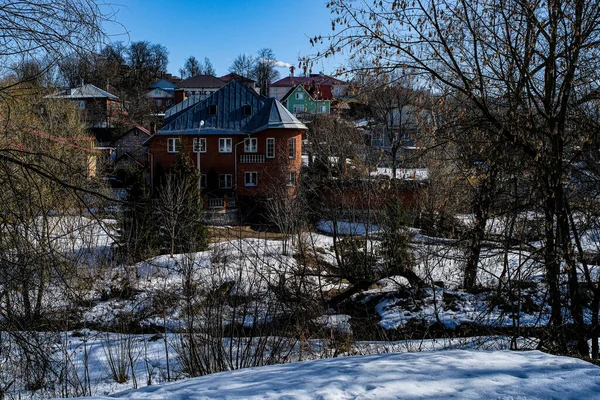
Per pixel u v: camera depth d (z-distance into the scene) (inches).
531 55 370.6
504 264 398.0
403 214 704.4
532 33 376.5
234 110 1843.0
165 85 3799.2
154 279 658.8
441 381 155.4
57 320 418.9
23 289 318.0
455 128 408.2
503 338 404.2
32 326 334.6
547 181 374.3
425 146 425.1
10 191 292.7
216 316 381.1
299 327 426.9
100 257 682.8
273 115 1752.0
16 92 312.0
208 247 727.7
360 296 759.7
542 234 393.4
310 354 407.5
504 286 411.5
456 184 441.4
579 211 403.2
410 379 157.9
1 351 304.0
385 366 176.4
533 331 398.3
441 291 684.7
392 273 666.8
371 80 406.9
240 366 365.1
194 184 975.0
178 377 386.6
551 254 378.0
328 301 695.1
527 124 383.9
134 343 526.6
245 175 1740.9
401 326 626.2
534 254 392.8
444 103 413.7
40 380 319.3
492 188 409.7
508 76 382.0
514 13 369.1
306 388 152.0
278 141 1731.1
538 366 173.6
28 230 294.8
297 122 1763.0
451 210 528.7
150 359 482.9
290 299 476.4
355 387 151.0
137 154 2020.2
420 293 673.0
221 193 1761.8
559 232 375.6
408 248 668.7
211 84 3870.6
